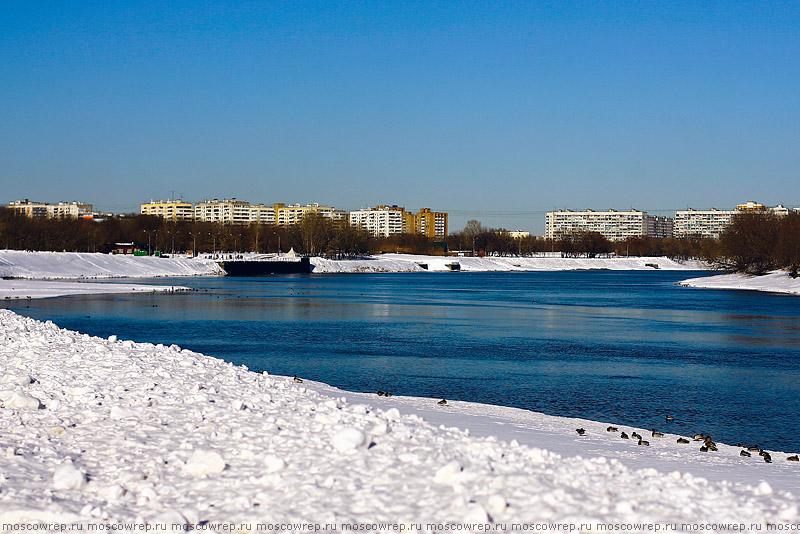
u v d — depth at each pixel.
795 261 131.38
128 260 165.00
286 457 13.70
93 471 13.02
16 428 15.25
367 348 46.03
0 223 184.38
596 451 18.17
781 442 22.97
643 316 74.50
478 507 10.55
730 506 11.40
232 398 19.38
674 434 23.42
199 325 59.56
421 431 15.94
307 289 122.31
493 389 31.86
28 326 32.19
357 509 11.12
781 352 46.47
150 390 19.41
